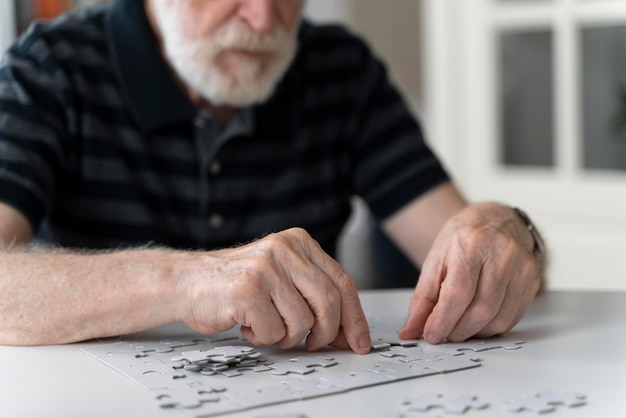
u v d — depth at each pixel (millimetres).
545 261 1300
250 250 1014
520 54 2725
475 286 1022
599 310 1229
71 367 946
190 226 1592
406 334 1054
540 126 2688
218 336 1079
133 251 1101
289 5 1476
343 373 893
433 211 1642
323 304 973
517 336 1074
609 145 2516
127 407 796
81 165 1522
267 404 793
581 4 2529
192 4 1446
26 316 1041
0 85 1432
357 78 1755
